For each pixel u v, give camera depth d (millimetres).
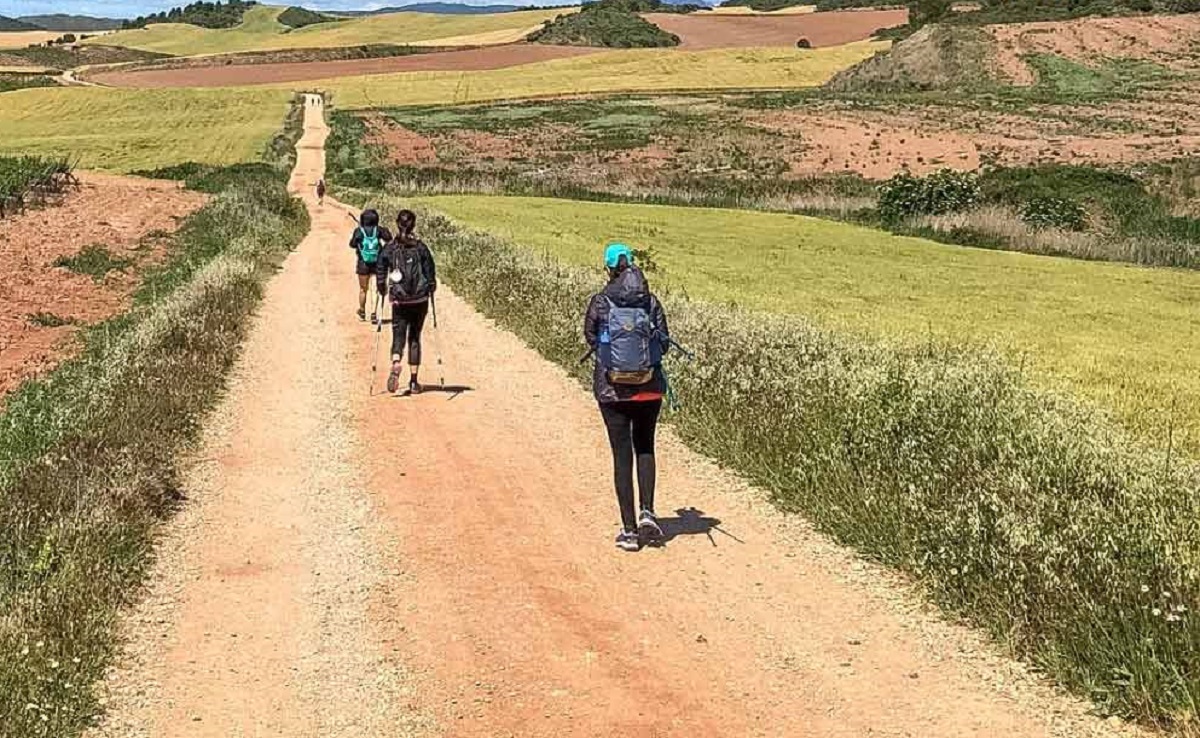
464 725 5637
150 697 5977
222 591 7398
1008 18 127125
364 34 197375
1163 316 25547
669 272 32000
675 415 11484
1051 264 36531
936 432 9086
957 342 18750
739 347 12680
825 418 9805
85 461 9141
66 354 16750
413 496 9414
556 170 70125
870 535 7965
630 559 7938
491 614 6984
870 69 113000
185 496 9352
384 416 12297
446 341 17250
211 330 15859
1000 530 7125
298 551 8148
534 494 9484
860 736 5492
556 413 12461
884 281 31281
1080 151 67188
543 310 17609
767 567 7750
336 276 26922
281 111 105438
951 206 47781
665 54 138750
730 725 5605
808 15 171625
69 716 5637
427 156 76438
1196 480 8266
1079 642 6020
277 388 13773
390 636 6691
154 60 173625
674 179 66125
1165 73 98500
